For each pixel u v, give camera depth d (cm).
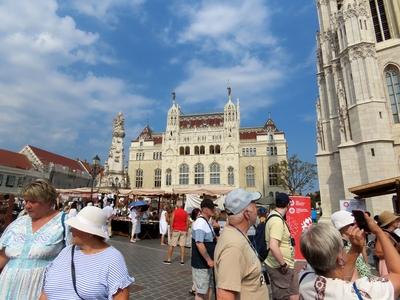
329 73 3822
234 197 395
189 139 8906
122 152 8050
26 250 412
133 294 890
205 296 731
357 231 330
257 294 356
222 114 9256
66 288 315
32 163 7438
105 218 359
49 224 436
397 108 3131
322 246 286
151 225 2539
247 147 8662
